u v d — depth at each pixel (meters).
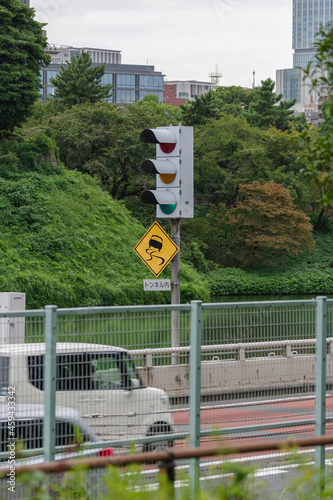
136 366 7.62
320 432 8.65
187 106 90.88
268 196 78.00
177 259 18.86
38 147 67.19
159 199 18.14
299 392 9.00
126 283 57.03
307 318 8.98
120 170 76.94
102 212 66.56
